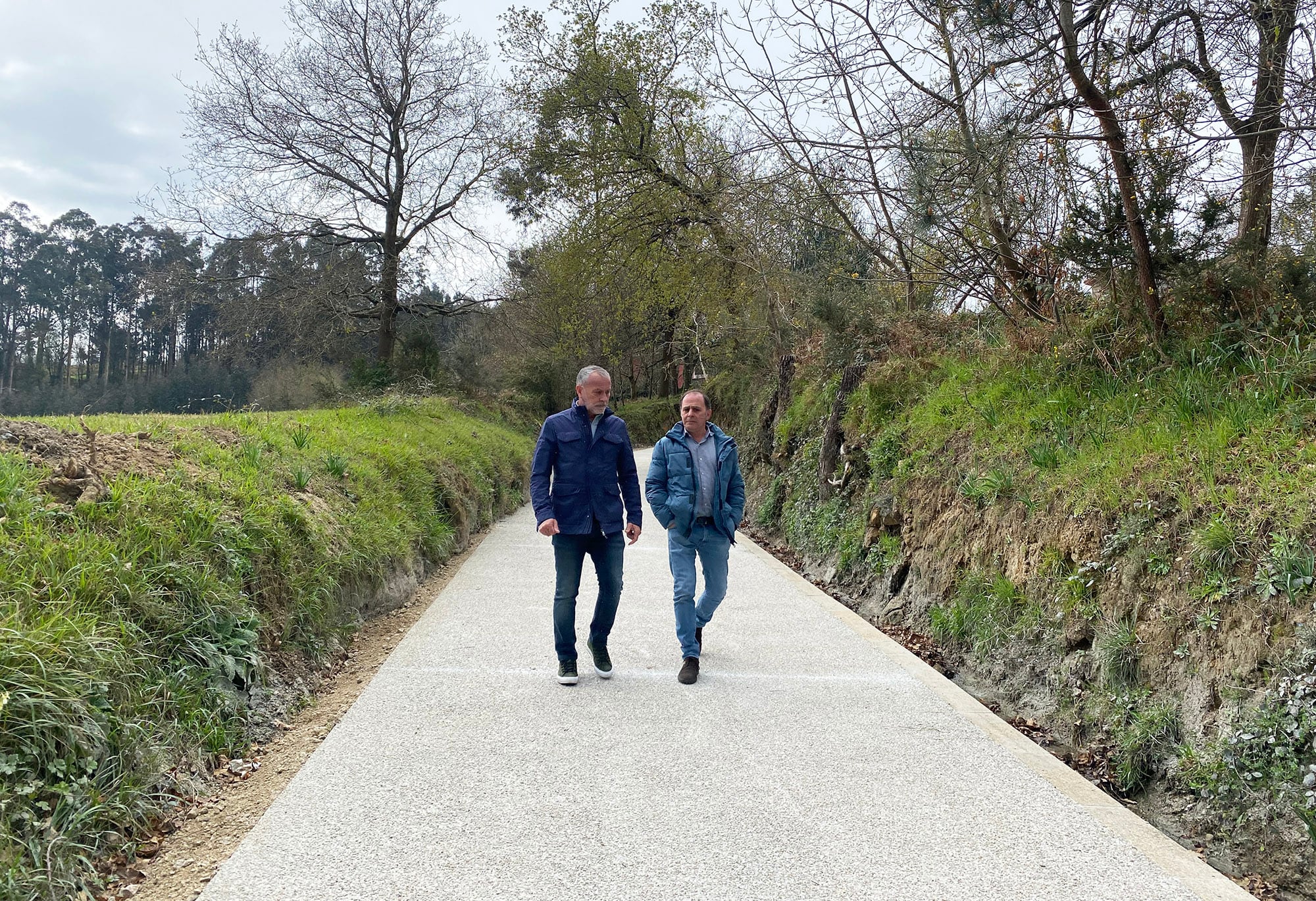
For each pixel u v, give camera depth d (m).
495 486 13.62
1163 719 3.72
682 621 4.99
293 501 6.00
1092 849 3.06
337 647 5.41
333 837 3.04
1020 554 5.35
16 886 2.44
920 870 2.89
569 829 3.13
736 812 3.29
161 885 2.78
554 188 18.73
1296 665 3.26
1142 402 5.63
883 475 8.02
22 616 3.27
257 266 23.14
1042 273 7.74
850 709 4.49
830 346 11.11
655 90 16.97
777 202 11.45
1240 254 5.89
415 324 25.61
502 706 4.45
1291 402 4.50
